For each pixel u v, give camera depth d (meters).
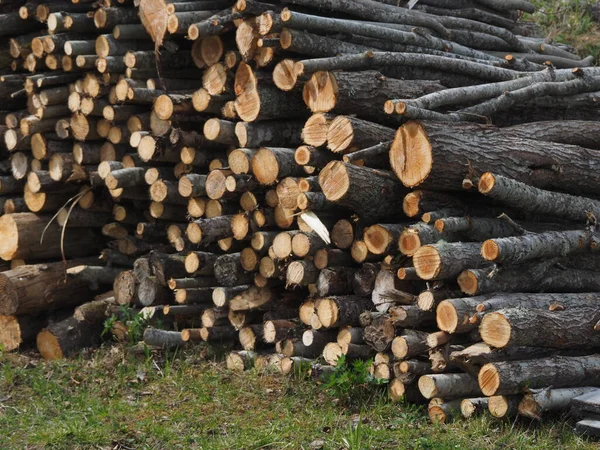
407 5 9.48
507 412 6.43
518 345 6.40
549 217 7.48
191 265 8.24
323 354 7.55
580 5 14.55
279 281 8.07
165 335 8.30
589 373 6.69
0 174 9.98
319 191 7.27
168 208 8.77
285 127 7.82
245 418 6.84
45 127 9.27
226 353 8.30
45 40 8.96
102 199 9.42
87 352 8.63
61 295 9.22
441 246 6.67
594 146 8.12
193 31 7.62
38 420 6.89
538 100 8.30
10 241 9.36
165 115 8.12
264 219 7.79
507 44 10.29
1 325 9.15
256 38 7.36
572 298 6.91
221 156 8.42
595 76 8.56
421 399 7.09
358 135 6.91
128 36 8.63
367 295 7.41
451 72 8.26
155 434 6.50
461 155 6.81
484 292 6.71
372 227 7.12
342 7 7.86
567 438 6.26
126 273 8.78
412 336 6.89
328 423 6.63
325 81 7.12
